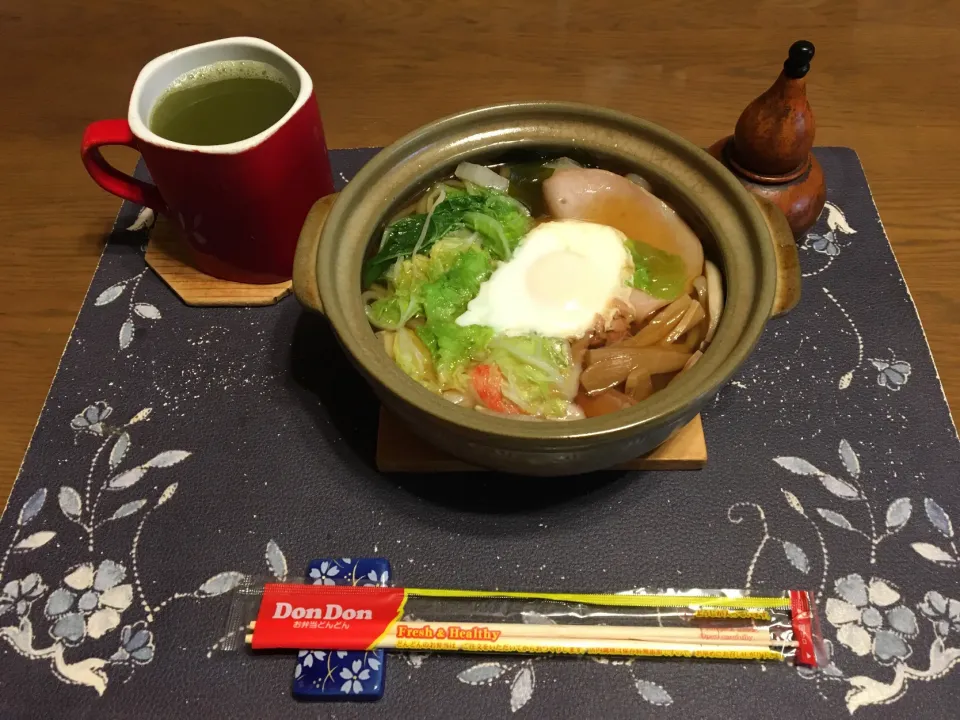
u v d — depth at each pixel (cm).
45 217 44
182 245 42
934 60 49
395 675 30
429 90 49
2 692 30
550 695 29
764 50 50
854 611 31
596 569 32
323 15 53
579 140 35
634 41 51
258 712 29
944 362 37
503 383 31
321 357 38
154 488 34
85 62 52
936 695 29
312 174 37
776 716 29
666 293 34
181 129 37
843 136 46
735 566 32
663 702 29
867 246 41
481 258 34
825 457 34
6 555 33
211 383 37
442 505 34
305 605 31
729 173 32
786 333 38
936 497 33
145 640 31
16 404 37
